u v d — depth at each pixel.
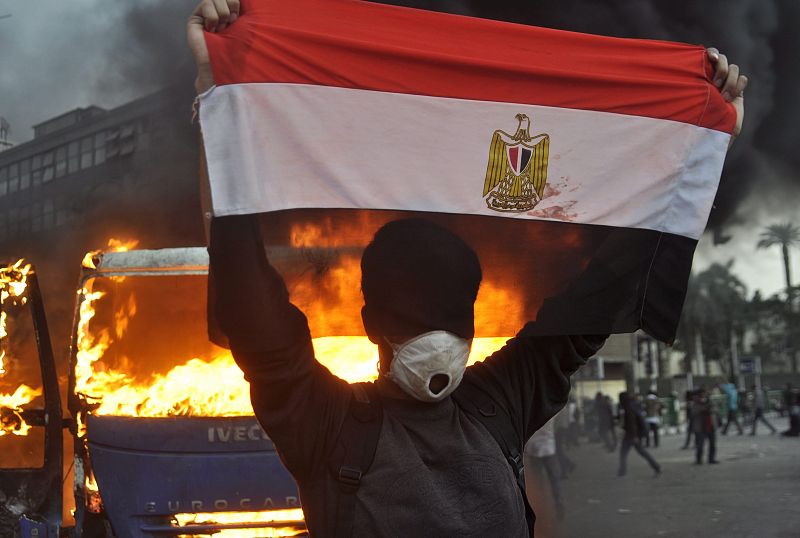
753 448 17.78
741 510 8.70
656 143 1.70
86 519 4.18
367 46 1.49
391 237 1.37
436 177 1.54
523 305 1.60
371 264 1.37
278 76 1.42
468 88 1.56
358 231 1.48
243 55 1.40
